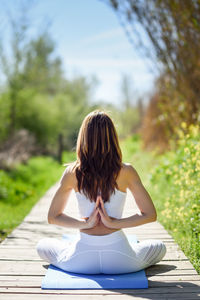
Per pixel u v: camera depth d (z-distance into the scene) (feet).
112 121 7.34
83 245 7.43
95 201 7.18
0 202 21.47
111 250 7.34
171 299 6.72
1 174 26.84
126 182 7.31
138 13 16.76
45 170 40.42
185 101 17.89
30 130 58.49
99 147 7.07
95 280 7.29
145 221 7.23
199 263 9.04
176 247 10.30
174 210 13.08
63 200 7.41
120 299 6.70
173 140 21.72
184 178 13.35
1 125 51.11
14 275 8.13
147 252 7.88
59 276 7.53
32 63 54.34
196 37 16.07
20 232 12.72
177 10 15.72
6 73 51.90
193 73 16.99
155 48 17.21
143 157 35.04
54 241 8.32
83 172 7.07
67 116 72.18
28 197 24.34
